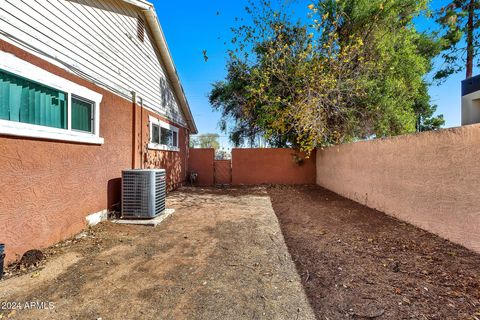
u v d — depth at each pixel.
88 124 4.50
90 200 4.48
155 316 2.10
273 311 2.18
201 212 6.12
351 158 7.81
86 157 4.36
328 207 6.75
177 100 10.28
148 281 2.70
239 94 11.80
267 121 10.38
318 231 4.55
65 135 3.76
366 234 4.30
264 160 12.30
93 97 4.52
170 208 6.46
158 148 7.98
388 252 3.46
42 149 3.37
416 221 4.62
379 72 9.07
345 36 9.41
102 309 2.19
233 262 3.21
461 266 2.92
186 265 3.11
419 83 10.59
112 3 5.32
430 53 12.64
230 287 2.59
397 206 5.26
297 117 8.48
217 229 4.67
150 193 5.03
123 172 5.02
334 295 2.41
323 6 9.40
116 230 4.43
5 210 2.85
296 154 12.02
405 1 9.28
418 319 2.01
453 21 11.79
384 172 5.81
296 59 8.90
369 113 9.26
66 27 3.89
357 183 7.38
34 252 3.09
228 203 7.37
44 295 2.38
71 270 2.92
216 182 12.53
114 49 5.38
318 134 8.65
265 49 9.56
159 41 7.74
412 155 4.74
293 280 2.73
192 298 2.38
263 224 5.03
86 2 4.43
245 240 4.06
